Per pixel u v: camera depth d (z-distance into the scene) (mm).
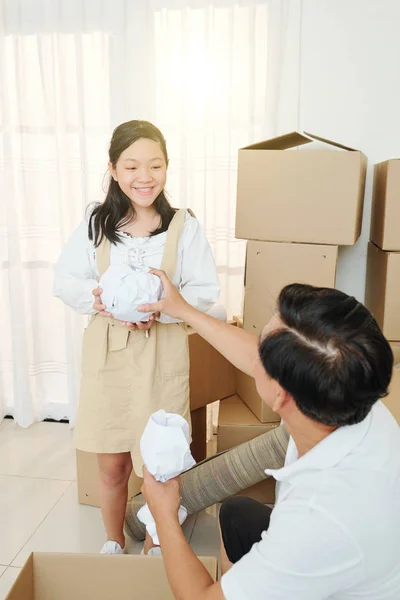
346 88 2379
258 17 2379
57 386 2934
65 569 1193
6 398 2982
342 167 2008
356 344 766
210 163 2514
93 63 2539
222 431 2162
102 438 1725
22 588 1151
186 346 1753
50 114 2627
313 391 786
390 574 782
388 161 2039
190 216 1766
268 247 2105
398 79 2342
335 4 2320
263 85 2432
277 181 2070
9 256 2723
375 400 798
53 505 2186
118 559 1188
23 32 2557
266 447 1793
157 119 2523
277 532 786
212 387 2318
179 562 939
